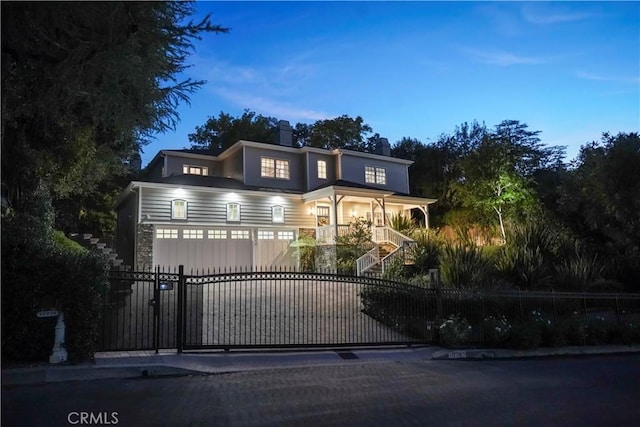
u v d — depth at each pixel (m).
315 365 8.09
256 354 8.41
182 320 8.19
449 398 6.14
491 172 29.05
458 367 8.52
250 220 22.84
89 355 7.04
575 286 15.93
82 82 5.84
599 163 18.02
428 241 20.92
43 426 4.45
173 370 7.08
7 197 8.48
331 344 9.18
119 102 6.07
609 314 14.40
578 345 11.78
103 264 7.42
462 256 16.58
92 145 9.52
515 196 27.78
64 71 5.65
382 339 10.61
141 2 5.29
